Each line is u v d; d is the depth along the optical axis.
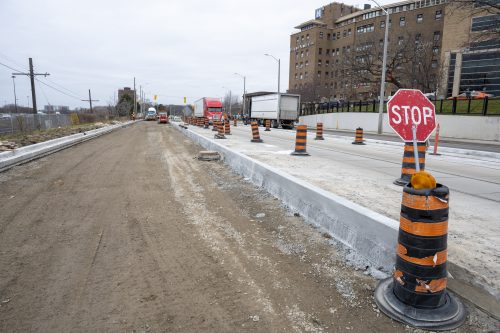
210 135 25.09
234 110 123.75
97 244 4.93
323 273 4.08
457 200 6.86
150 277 3.98
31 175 10.02
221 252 4.67
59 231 5.44
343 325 3.12
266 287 3.77
